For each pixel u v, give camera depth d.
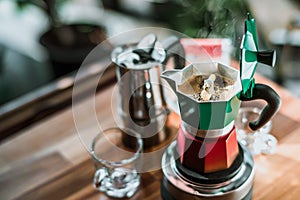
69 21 1.48
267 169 0.75
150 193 0.72
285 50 1.18
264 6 1.27
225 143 0.63
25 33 1.58
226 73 0.66
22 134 0.84
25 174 0.77
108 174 0.72
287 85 1.16
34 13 1.64
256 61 0.62
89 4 1.63
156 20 1.43
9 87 1.36
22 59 1.48
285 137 0.79
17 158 0.80
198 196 0.65
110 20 1.52
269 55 0.61
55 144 0.82
